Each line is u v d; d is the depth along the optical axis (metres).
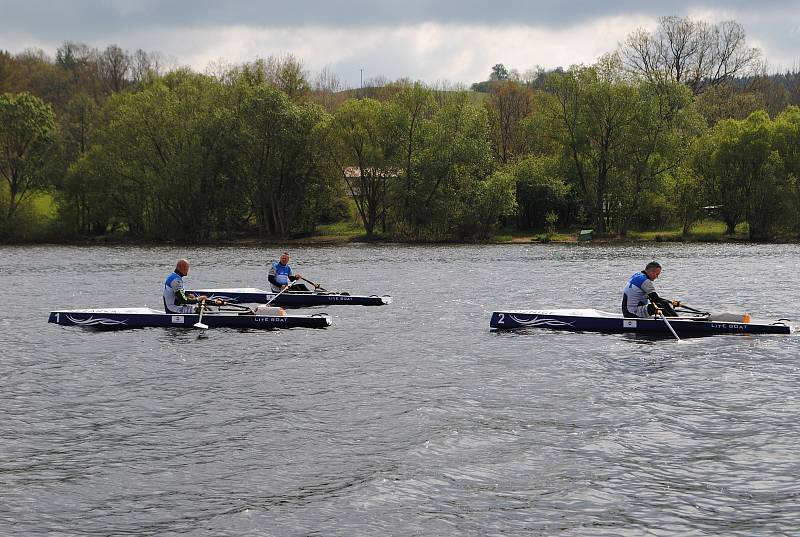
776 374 16.39
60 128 92.12
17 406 14.48
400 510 9.84
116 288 34.34
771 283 34.25
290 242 73.50
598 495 10.24
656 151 69.88
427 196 73.62
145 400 14.81
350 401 14.64
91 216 76.50
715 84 95.12
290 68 81.06
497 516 9.66
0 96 77.81
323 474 11.00
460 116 73.62
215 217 74.12
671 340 20.20
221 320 22.61
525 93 106.81
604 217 77.25
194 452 11.91
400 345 20.06
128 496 10.31
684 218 73.31
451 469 11.14
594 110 70.75
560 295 30.64
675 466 11.20
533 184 79.38
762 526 9.34
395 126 72.31
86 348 19.73
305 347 19.78
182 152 72.19
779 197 67.81
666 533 9.20
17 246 69.94
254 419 13.53
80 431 12.96
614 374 16.59
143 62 130.00
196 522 9.55
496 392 15.23
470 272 41.56
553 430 12.80
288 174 76.12
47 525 9.47
